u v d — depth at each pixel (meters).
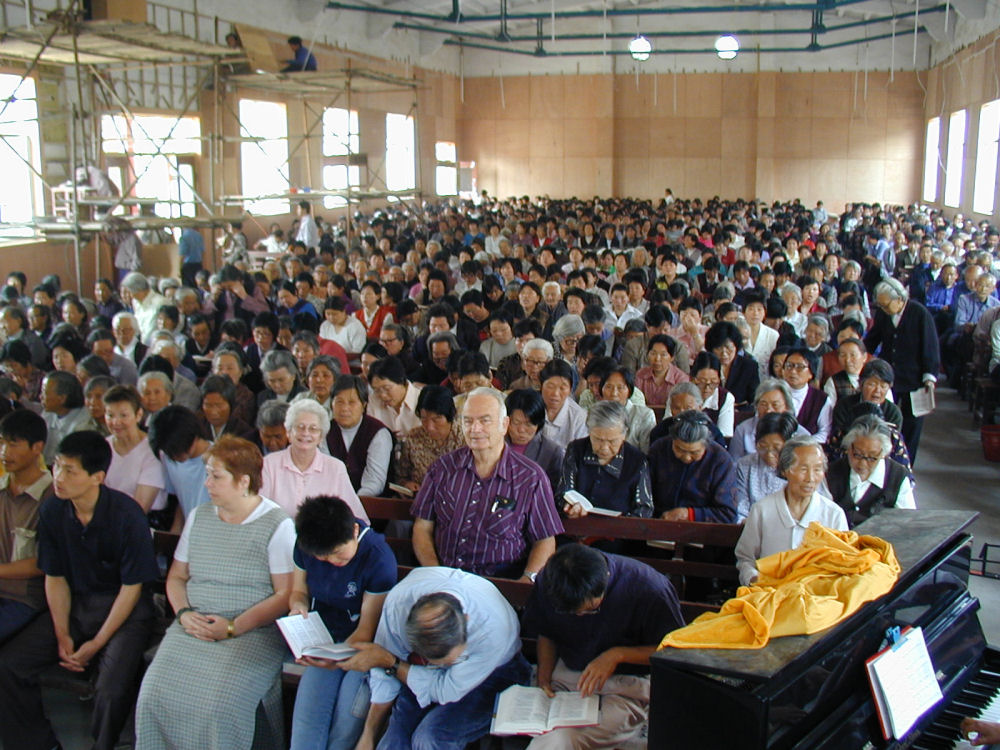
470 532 4.06
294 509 4.45
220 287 9.38
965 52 21.97
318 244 17.14
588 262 12.94
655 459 4.88
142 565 4.07
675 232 17.91
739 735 2.36
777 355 6.21
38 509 4.28
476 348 8.02
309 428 4.39
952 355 10.83
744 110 28.53
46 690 4.61
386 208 22.05
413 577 3.62
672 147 29.23
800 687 2.44
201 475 4.68
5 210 12.55
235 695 3.70
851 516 4.51
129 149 14.64
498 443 4.05
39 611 4.27
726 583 4.75
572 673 3.61
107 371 6.52
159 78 15.39
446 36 26.64
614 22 28.12
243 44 13.46
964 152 22.09
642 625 3.48
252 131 18.34
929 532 3.19
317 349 6.77
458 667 3.47
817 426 5.90
